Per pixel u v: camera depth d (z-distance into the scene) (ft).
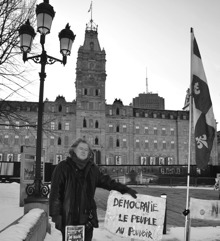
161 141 262.26
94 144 241.96
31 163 43.04
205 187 133.08
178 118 267.39
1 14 42.60
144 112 264.93
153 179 150.20
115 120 254.68
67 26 34.60
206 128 25.59
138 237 18.78
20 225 14.78
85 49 255.09
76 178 13.88
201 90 26.21
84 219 13.61
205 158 25.18
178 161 260.83
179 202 67.87
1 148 229.25
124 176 151.64
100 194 91.20
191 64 26.99
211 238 28.94
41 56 32.37
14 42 43.91
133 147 254.68
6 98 47.29
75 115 245.45
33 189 29.81
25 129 232.53
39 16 31.55
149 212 19.02
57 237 27.04
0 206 40.14
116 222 18.94
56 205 13.39
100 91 250.98
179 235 30.53
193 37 27.27
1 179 133.39
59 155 237.45
